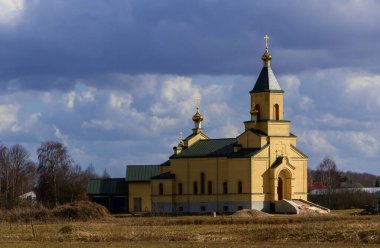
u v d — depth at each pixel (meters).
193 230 138.12
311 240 122.56
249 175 195.75
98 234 132.12
